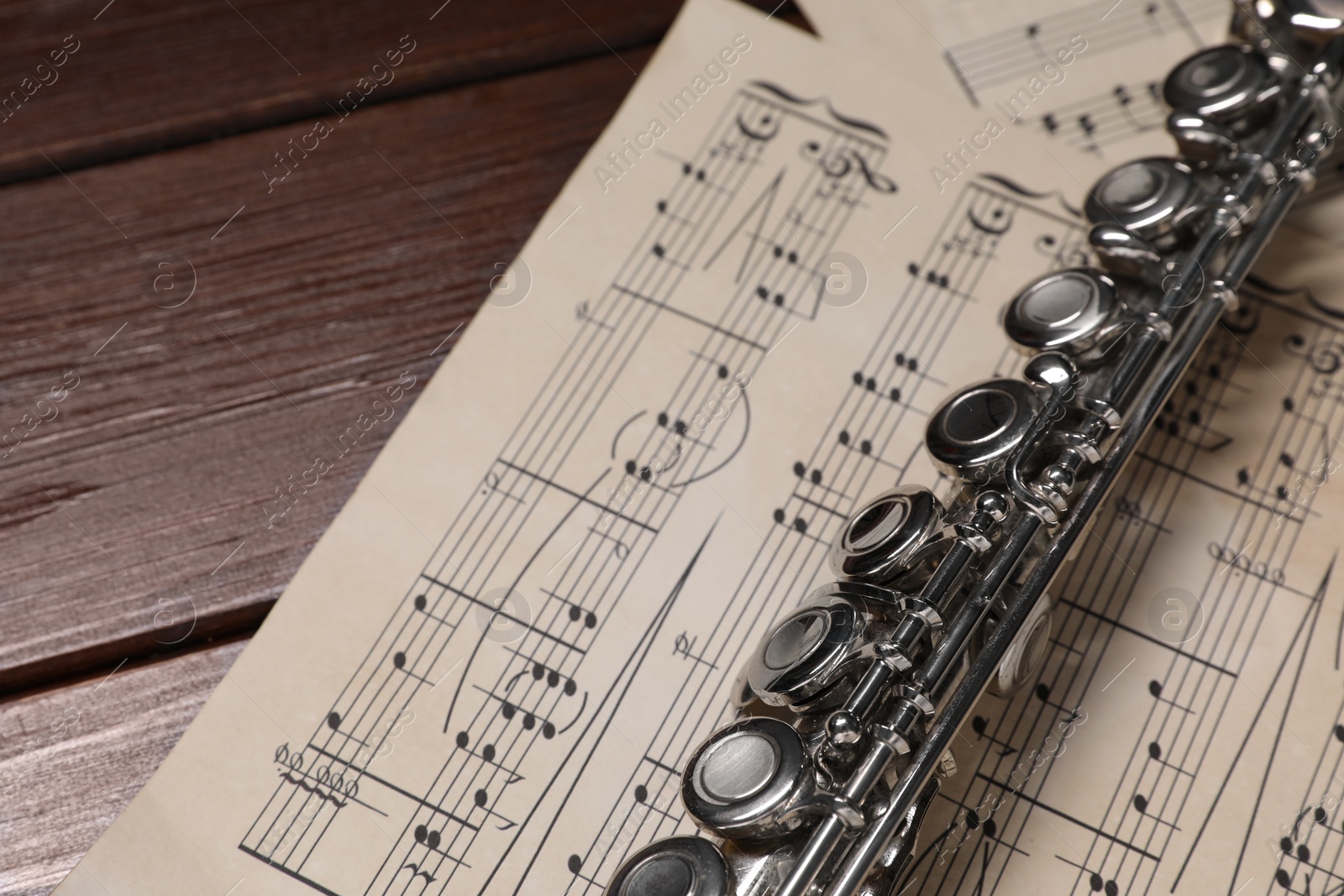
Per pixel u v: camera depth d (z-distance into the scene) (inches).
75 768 15.7
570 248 17.3
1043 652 15.5
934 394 16.9
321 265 17.5
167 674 16.0
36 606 16.2
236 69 18.3
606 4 18.7
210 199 17.8
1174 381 15.5
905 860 14.6
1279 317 17.2
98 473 16.7
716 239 17.4
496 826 15.4
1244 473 16.6
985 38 18.6
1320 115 16.4
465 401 16.7
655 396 16.8
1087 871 15.4
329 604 16.0
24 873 15.4
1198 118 16.1
